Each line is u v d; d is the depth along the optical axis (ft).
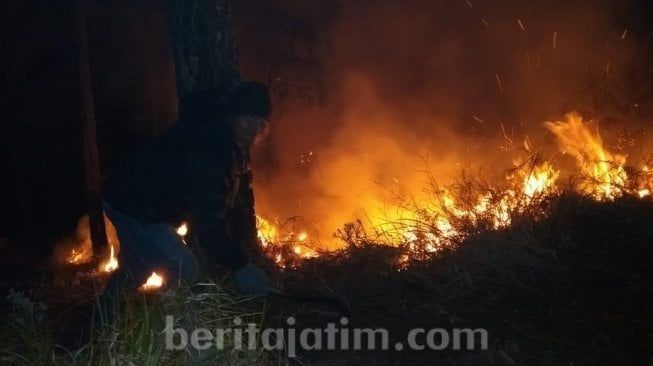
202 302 16.44
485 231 21.74
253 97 17.47
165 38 44.60
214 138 16.94
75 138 45.83
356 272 22.17
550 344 17.25
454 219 23.20
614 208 22.15
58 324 19.51
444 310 19.01
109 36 44.04
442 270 20.76
